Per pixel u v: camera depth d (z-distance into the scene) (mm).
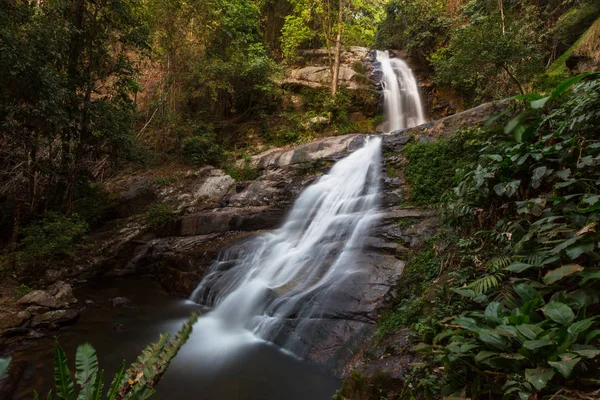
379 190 8953
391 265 5992
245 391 4328
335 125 14195
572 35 10258
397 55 17953
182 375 4703
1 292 6891
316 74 16281
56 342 1704
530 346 2303
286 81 16219
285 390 4352
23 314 6055
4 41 6492
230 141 15031
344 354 4793
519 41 7094
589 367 2406
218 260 8836
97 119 9469
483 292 3637
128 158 10711
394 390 3420
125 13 9734
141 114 15406
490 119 5945
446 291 4254
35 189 9555
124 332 6191
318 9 15430
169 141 14359
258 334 5969
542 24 11336
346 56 17828
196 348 5523
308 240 8156
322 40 18297
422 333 3842
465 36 7566
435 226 6469
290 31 16281
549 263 3459
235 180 12672
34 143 8328
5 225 9711
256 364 5004
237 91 15805
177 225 10922
